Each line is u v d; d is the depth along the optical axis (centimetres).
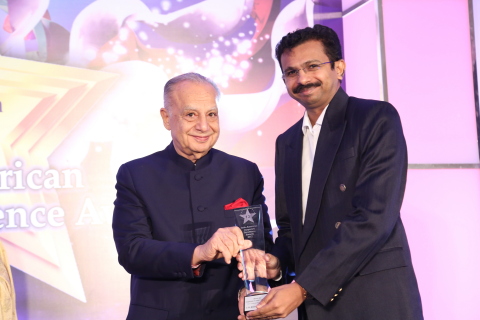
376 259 167
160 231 182
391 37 317
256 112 313
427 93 321
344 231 162
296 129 199
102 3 298
